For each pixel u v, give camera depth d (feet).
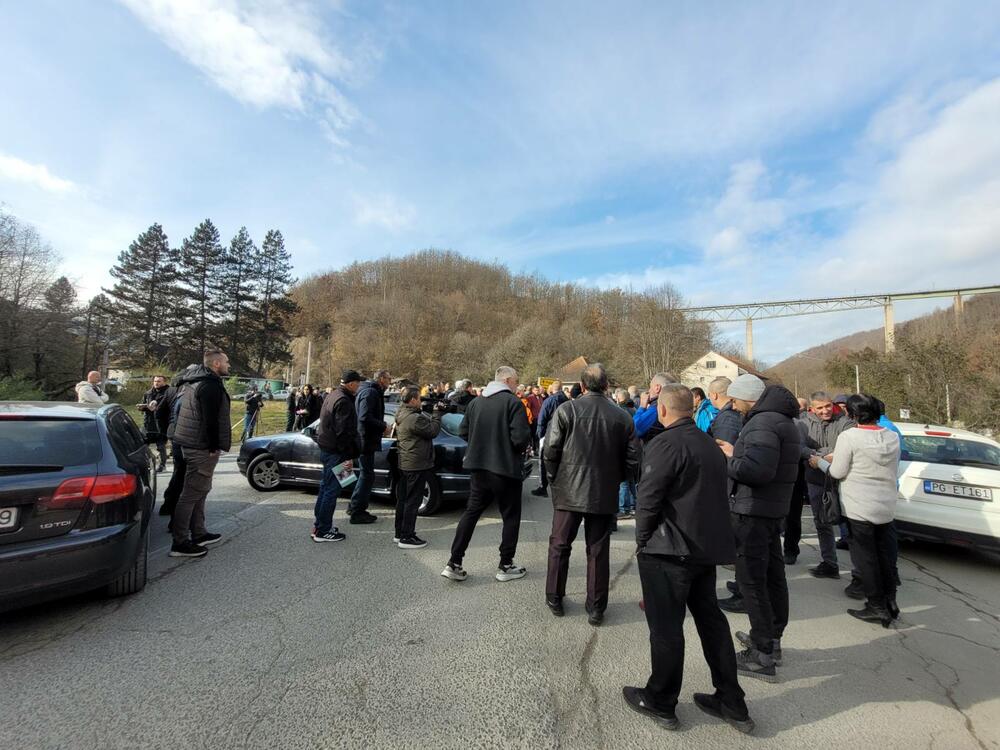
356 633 10.39
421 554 15.51
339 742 7.11
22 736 7.11
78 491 10.30
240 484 25.73
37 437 10.62
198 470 14.71
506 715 7.85
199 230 167.43
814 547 18.86
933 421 56.08
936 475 16.42
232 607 11.51
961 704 8.60
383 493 21.63
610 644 10.25
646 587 8.26
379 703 8.04
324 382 197.26
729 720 7.85
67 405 12.89
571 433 11.39
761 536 9.86
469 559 15.26
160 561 14.38
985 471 15.71
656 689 7.83
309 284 297.94
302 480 22.66
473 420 13.67
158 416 28.02
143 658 9.26
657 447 8.33
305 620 10.92
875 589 11.82
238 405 73.46
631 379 154.51
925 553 18.20
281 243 188.75
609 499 11.12
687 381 158.51
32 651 9.45
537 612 11.71
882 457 11.89
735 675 7.93
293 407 49.21
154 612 11.18
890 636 11.28
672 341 152.46
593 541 11.37
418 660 9.40
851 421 16.01
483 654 9.70
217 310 169.58
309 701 8.04
